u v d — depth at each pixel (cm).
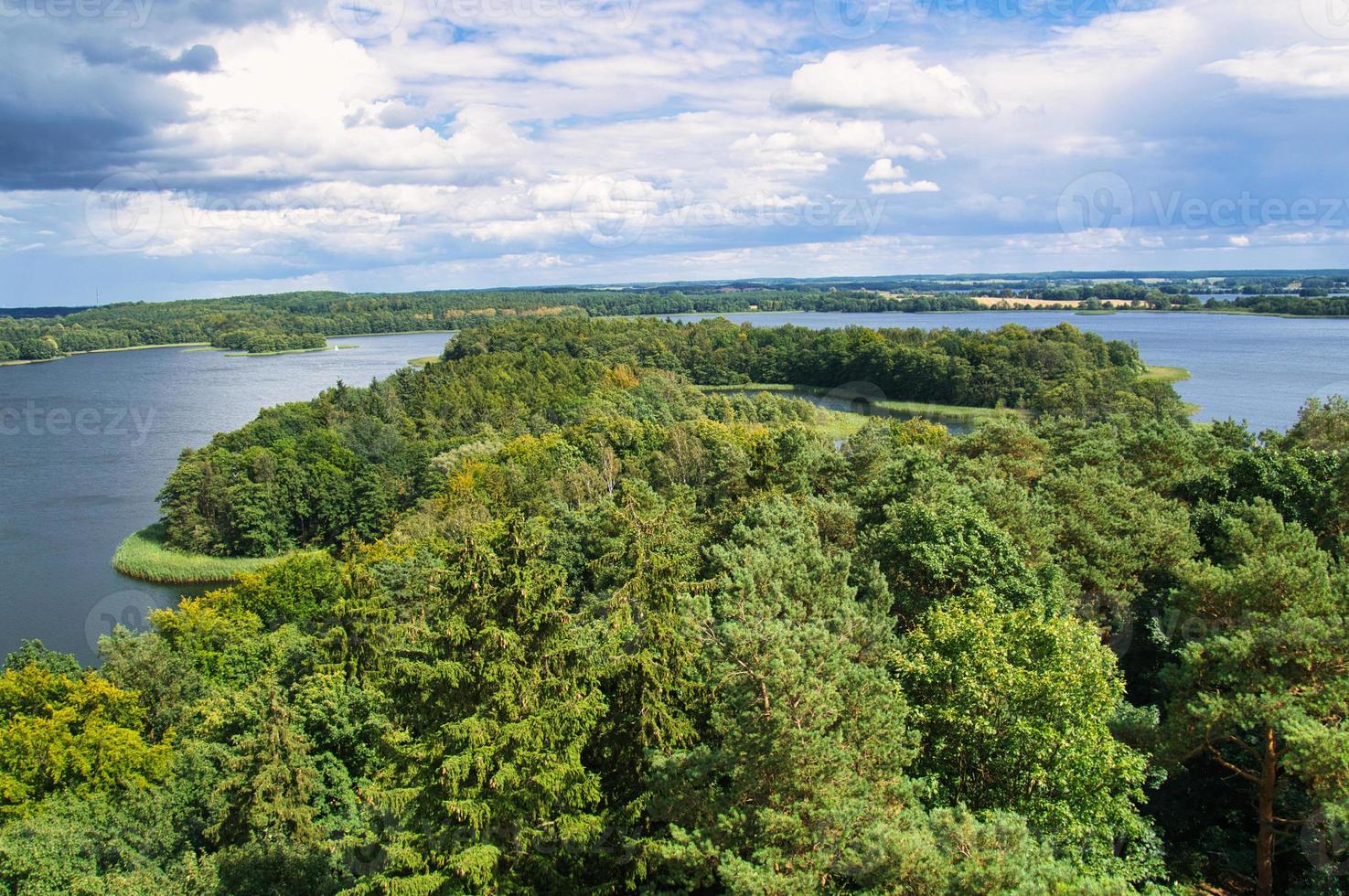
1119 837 2455
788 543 3600
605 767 2445
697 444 8969
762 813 1777
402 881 1916
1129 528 3647
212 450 10912
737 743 1900
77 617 7438
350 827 3033
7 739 3519
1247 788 2873
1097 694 2211
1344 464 3784
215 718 3762
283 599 6444
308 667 4144
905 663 2417
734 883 1652
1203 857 2694
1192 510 4197
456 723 2019
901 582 3375
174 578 8738
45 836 2936
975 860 1555
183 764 3656
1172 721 2389
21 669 4862
